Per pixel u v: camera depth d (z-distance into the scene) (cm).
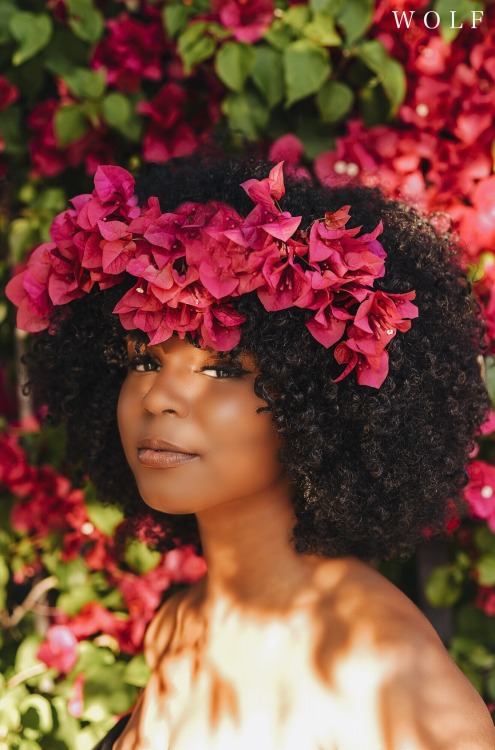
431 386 107
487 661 170
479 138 166
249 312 100
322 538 110
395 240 109
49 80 180
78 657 172
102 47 167
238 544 112
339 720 96
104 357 122
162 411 101
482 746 90
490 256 162
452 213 165
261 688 104
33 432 182
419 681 94
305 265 98
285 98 170
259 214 94
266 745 100
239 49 160
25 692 171
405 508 111
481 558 171
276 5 167
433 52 164
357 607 103
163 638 130
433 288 109
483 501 158
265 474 105
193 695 113
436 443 109
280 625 107
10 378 201
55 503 175
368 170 160
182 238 95
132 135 172
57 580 183
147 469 103
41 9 170
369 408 102
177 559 174
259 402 103
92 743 166
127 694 167
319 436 103
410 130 167
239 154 160
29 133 179
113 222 99
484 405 119
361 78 170
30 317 117
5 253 188
